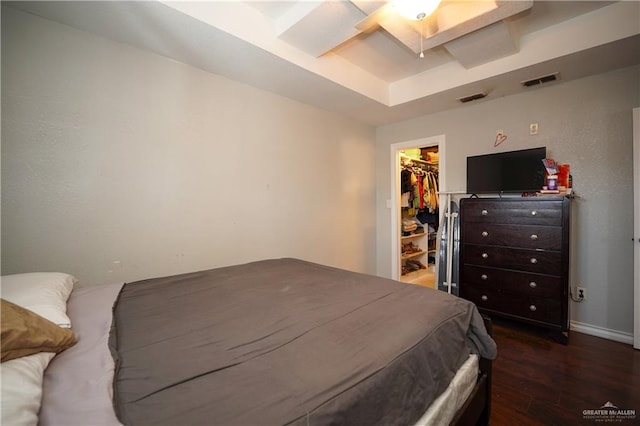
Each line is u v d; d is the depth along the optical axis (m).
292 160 2.98
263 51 2.03
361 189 3.86
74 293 1.34
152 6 1.56
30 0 1.49
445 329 1.16
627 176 2.35
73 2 1.51
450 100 3.04
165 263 2.12
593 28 2.02
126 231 1.94
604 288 2.45
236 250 2.53
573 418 1.51
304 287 1.60
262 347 0.93
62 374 0.72
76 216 1.75
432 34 2.03
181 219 2.20
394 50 2.53
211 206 2.36
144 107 2.00
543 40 2.23
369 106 3.20
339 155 3.53
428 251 4.93
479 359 1.39
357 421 0.72
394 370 0.86
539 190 2.59
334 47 2.22
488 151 3.07
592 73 2.44
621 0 1.91
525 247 2.48
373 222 4.07
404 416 0.86
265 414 0.63
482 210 2.73
